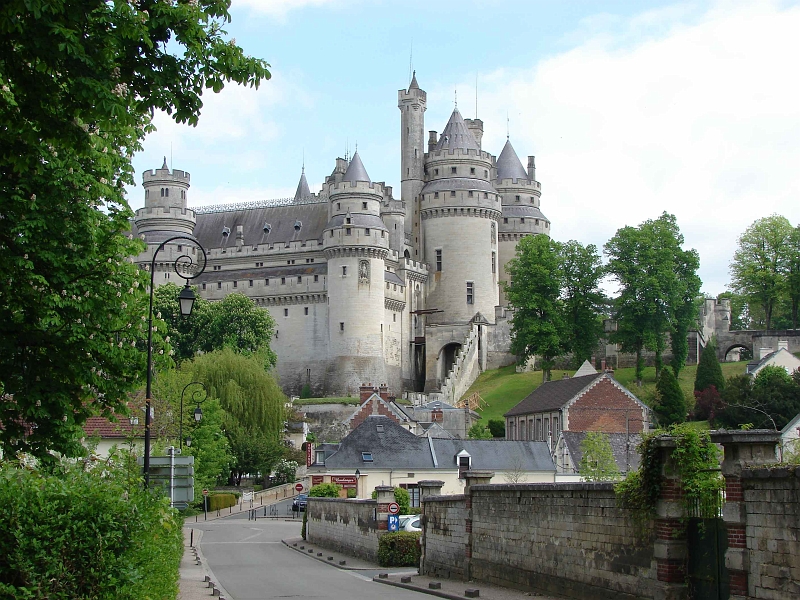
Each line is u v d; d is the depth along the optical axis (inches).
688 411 4271.7
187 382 3142.2
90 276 1021.8
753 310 6323.8
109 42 690.2
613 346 5319.9
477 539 1316.4
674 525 908.0
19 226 933.2
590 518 1035.3
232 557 1952.5
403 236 6048.2
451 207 6043.3
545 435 3521.2
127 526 657.6
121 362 1113.4
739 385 4160.9
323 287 5620.1
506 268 5797.2
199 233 6210.6
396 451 2869.1
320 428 5073.8
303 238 5974.4
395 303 5772.6
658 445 914.1
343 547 1977.1
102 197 1054.4
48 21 661.3
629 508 952.9
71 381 1032.2
